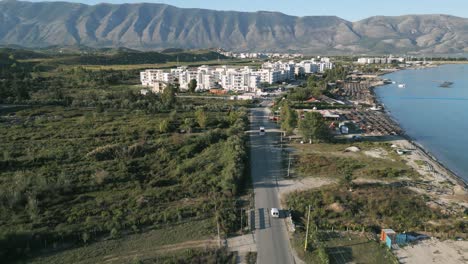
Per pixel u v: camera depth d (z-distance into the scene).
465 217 63.78
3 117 128.25
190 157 93.44
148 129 114.94
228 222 60.12
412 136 130.62
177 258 49.94
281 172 85.19
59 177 74.31
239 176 76.94
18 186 68.31
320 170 86.44
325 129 112.38
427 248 54.47
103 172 77.25
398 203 67.81
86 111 145.12
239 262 50.09
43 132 109.69
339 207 65.62
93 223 58.78
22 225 57.38
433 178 83.69
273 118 145.12
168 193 70.62
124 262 49.59
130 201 66.81
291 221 61.00
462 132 138.00
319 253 51.19
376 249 53.84
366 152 102.50
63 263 49.31
